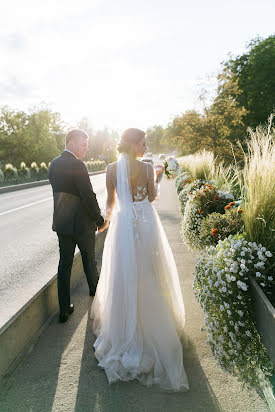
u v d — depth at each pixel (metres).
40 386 2.02
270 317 1.38
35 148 44.81
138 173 2.33
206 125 17.98
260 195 2.09
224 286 1.76
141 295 2.20
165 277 2.35
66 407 1.84
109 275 2.39
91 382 2.05
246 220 2.14
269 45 24.67
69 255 2.81
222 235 2.81
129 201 2.31
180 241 5.45
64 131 51.53
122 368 2.11
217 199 3.81
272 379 1.66
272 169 2.10
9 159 45.53
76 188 2.73
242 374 1.75
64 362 2.25
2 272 4.27
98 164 38.78
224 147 17.11
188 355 2.32
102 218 2.91
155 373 2.07
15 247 5.56
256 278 1.75
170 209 8.70
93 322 2.78
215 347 1.88
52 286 3.02
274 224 2.02
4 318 2.77
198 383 2.02
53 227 2.77
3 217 8.60
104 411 1.81
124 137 2.34
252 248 1.88
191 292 3.40
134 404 1.86
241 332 1.72
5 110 45.03
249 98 25.42
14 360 2.23
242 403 1.84
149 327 2.16
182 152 28.19
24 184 17.92
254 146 2.32
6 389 1.99
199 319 2.84
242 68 26.16
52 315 2.95
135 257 2.24
